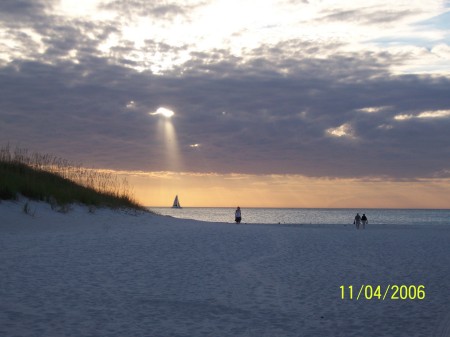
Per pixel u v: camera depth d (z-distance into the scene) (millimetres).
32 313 7438
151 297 8883
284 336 7031
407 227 40938
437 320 8008
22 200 19375
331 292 9898
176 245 15555
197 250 14742
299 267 12656
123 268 11312
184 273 11164
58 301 8195
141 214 26000
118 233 17922
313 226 41094
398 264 13750
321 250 16359
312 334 7152
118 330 6902
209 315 7965
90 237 16141
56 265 11102
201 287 9875
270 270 12031
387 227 41000
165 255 13484
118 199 26906
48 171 24438
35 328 6754
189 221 28766
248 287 10055
